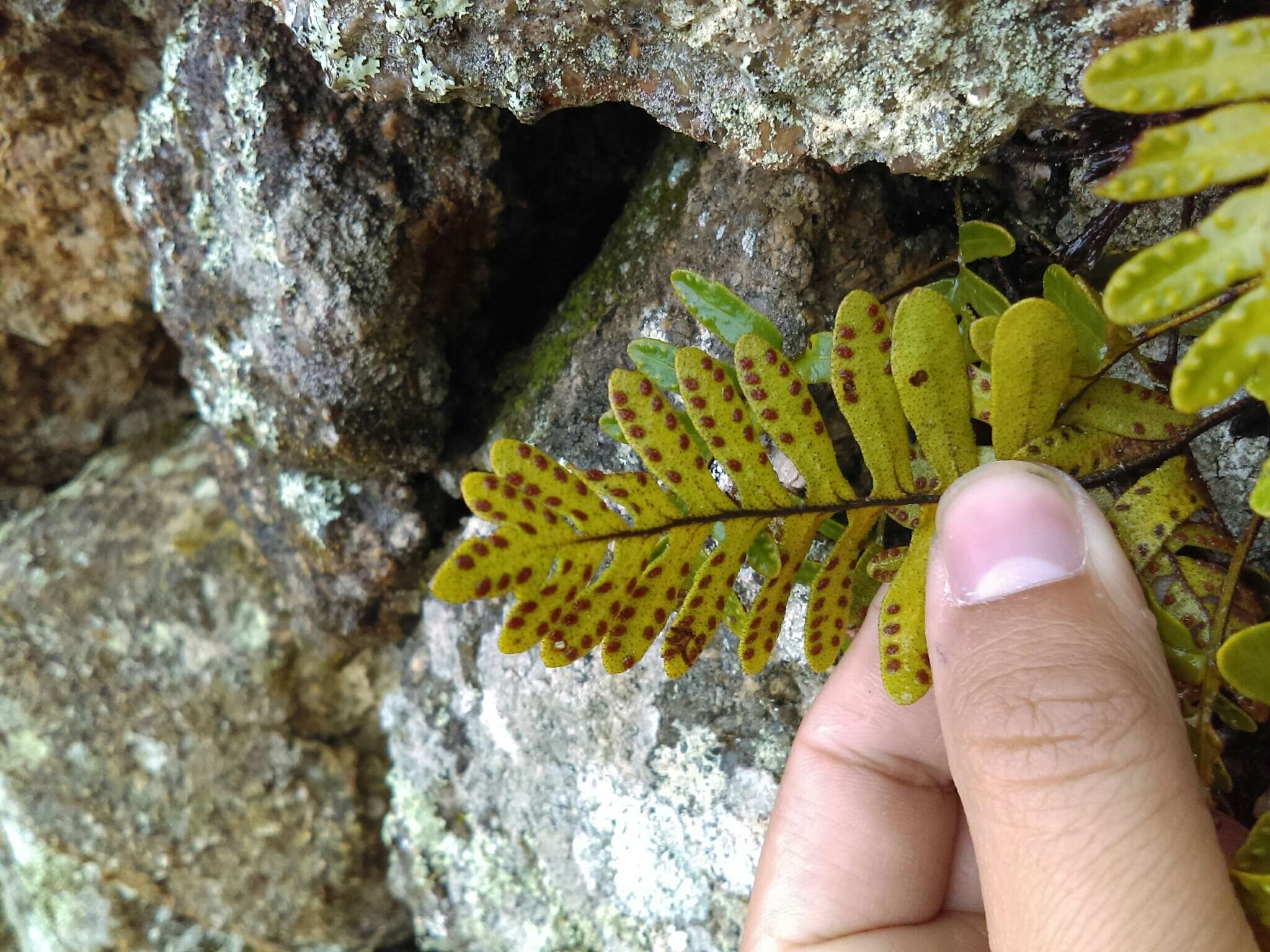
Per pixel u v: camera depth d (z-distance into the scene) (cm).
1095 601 9
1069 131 10
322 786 21
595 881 17
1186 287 7
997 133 10
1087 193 12
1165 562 10
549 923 18
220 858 22
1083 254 11
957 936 13
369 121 14
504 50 11
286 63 14
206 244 16
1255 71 7
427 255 15
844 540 10
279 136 14
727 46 10
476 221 15
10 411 22
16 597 22
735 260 13
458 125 15
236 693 21
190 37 15
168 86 15
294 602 20
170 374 23
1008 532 9
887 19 9
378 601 18
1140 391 10
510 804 18
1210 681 10
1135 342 10
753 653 11
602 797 17
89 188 18
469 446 17
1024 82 10
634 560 10
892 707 13
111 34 16
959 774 10
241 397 17
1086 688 9
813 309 13
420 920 21
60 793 22
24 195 18
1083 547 9
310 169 14
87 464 23
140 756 22
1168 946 8
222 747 21
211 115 15
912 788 13
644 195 15
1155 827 9
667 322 14
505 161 15
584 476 10
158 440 23
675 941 16
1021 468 10
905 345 9
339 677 21
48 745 22
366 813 21
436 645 19
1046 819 9
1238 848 11
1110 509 10
